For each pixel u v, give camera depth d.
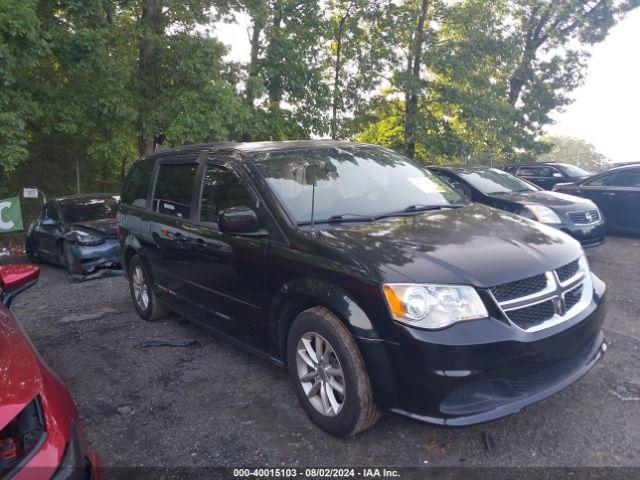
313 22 17.52
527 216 7.81
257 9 15.19
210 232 4.25
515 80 22.98
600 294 3.45
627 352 4.37
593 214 7.85
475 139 19.34
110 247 8.43
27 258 11.28
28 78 13.20
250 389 4.01
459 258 3.02
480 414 2.78
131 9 13.76
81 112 13.47
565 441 3.12
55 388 2.48
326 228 3.57
